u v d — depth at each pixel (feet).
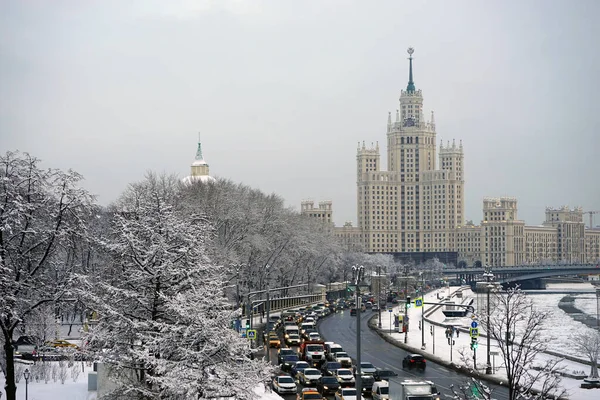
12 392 174.70
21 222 183.21
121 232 181.68
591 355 333.21
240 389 161.79
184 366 158.71
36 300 186.70
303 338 436.76
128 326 170.09
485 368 322.96
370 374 292.61
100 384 209.77
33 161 197.77
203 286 175.11
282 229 618.85
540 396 163.22
